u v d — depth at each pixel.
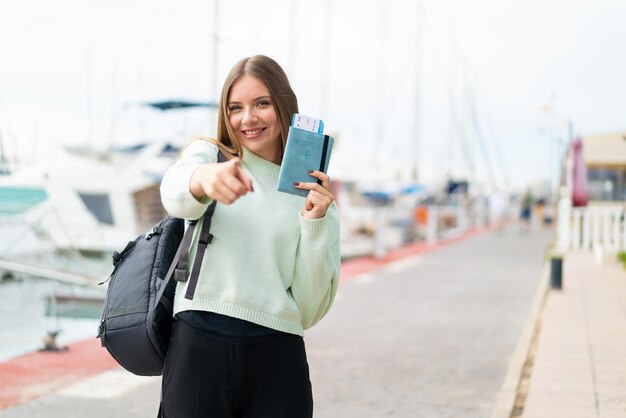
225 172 1.84
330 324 8.95
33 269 12.31
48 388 5.70
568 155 18.70
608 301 10.26
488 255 20.20
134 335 2.14
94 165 20.91
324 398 5.61
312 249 2.16
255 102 2.26
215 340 2.10
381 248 19.02
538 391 5.49
